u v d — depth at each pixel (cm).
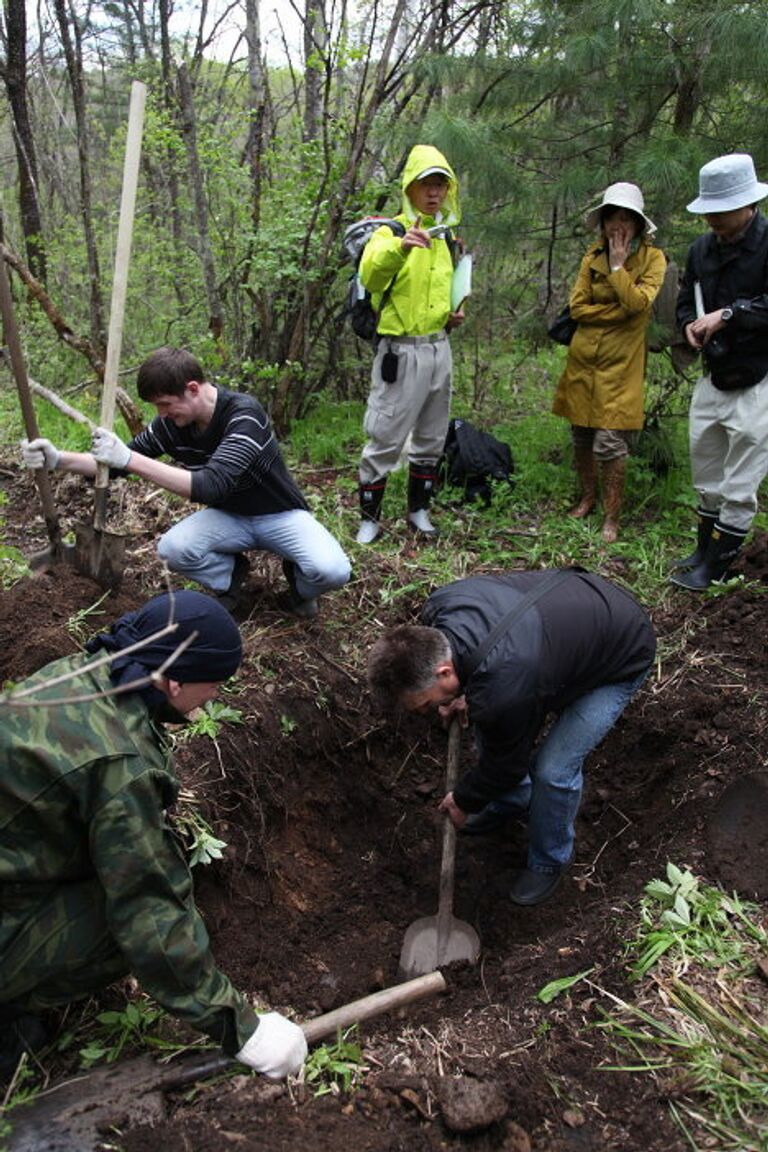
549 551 493
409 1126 222
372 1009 259
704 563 456
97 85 1195
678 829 328
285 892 341
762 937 267
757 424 419
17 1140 212
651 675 399
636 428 491
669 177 504
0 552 407
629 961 264
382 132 606
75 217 926
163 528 475
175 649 204
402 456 568
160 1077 229
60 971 216
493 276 711
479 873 368
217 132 743
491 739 265
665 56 524
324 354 713
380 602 439
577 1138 219
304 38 639
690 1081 227
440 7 609
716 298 425
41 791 194
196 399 343
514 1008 260
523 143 605
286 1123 219
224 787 328
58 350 749
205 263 600
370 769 392
